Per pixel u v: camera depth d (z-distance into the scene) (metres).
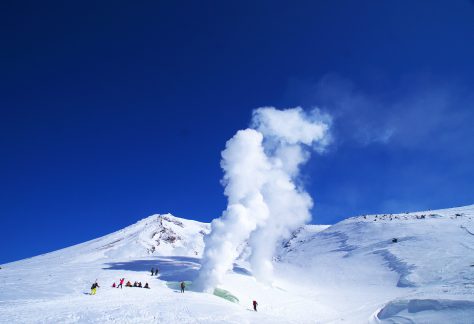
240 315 33.97
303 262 94.00
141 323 27.77
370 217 127.75
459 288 40.16
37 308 30.36
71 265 71.06
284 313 42.81
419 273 65.12
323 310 47.22
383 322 31.53
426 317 28.75
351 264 82.56
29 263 108.00
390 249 84.94
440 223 98.50
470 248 74.19
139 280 50.41
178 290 44.94
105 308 31.23
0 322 25.48
